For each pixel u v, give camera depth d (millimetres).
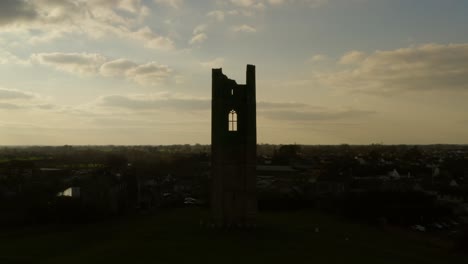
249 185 61438
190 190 127312
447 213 95188
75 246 52688
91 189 82500
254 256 46656
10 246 52688
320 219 79188
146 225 67750
